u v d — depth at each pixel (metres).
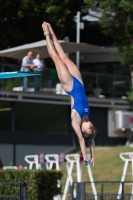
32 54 65.56
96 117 77.50
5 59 82.56
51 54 31.59
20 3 74.75
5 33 78.56
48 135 73.31
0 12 77.06
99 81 78.19
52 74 73.31
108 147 73.44
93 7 69.44
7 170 48.06
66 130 75.12
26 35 79.94
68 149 74.69
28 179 47.59
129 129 79.00
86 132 30.52
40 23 78.56
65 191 53.25
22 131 71.38
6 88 70.00
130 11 68.00
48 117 73.88
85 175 65.00
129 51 69.56
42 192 48.31
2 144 69.44
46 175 48.59
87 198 50.97
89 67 89.88
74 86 30.98
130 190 59.97
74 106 30.73
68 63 31.73
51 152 73.44
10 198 41.56
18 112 71.31
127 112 78.19
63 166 68.50
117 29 70.06
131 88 71.94
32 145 71.94
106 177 63.78
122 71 87.31
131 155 62.19
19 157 70.62
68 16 80.50
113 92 79.25
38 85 72.00
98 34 90.00
